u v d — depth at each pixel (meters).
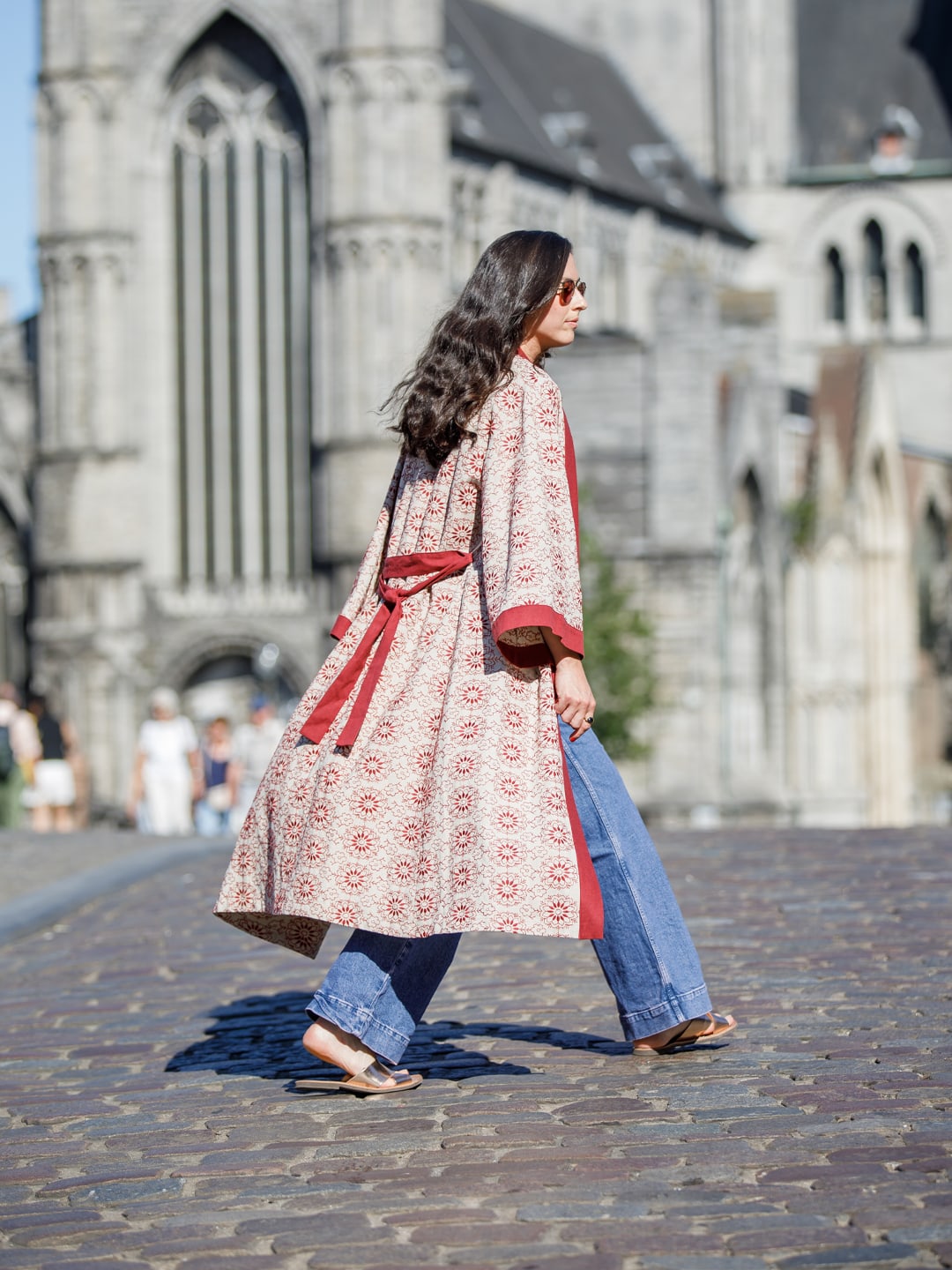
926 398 107.31
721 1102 8.01
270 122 73.38
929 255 107.25
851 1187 6.74
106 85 74.00
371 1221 6.65
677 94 107.44
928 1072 8.40
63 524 74.75
